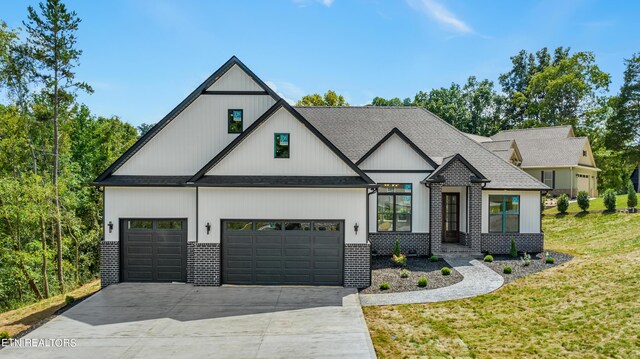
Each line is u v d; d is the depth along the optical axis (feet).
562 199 95.40
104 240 51.55
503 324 36.35
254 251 50.14
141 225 52.01
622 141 151.43
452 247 64.39
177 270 51.90
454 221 69.97
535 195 66.13
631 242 62.75
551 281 47.37
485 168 67.82
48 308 46.57
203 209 49.70
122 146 132.05
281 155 50.44
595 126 171.42
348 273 49.14
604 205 93.40
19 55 72.59
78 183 102.22
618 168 169.58
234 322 37.88
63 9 73.46
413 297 44.60
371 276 52.08
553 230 85.15
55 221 83.66
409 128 75.10
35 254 78.54
